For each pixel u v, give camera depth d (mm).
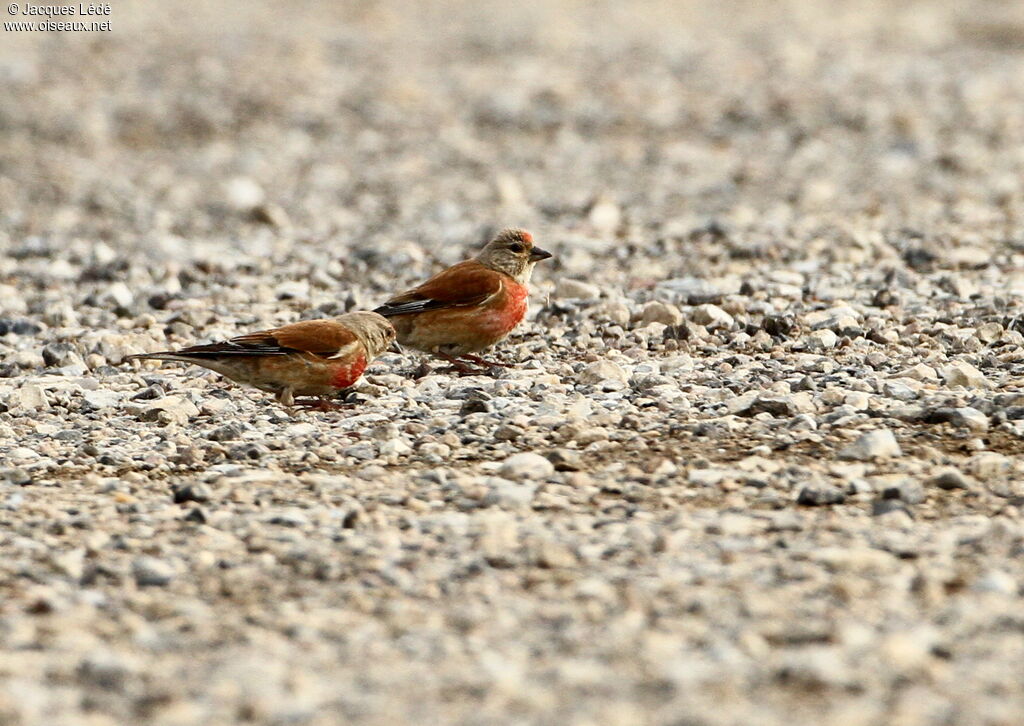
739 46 46000
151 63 41812
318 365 12562
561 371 14102
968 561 8375
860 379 12773
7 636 7531
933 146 32375
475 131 36062
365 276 20844
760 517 9344
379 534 9180
